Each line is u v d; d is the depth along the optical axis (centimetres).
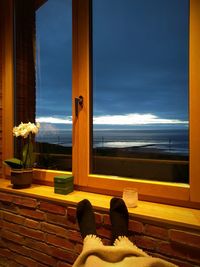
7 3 190
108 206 130
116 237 115
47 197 146
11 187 168
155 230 115
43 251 150
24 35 196
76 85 160
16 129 161
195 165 122
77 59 159
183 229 108
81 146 158
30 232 155
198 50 120
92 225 126
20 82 194
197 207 124
